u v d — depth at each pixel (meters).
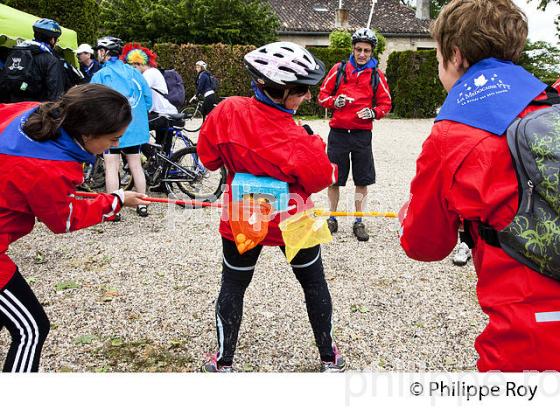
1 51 6.89
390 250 4.80
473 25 1.41
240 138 2.24
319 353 2.87
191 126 14.31
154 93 6.37
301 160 2.22
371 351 3.05
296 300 3.71
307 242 2.36
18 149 1.88
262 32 24.64
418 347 3.10
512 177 1.31
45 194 1.92
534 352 1.27
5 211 1.97
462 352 3.05
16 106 2.11
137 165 5.70
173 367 2.86
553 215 1.23
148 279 4.08
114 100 1.94
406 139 14.16
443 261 4.52
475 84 1.40
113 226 5.46
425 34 31.08
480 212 1.33
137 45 6.46
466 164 1.34
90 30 11.77
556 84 2.63
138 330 3.26
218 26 23.55
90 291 3.84
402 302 3.71
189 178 6.25
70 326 3.30
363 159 4.96
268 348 3.08
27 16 6.95
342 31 22.33
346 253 4.71
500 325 1.32
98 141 1.98
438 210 1.49
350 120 4.86
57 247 4.80
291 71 2.14
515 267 1.31
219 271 4.26
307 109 20.67
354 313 3.53
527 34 1.44
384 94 4.88
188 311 3.53
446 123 1.41
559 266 1.23
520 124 1.29
